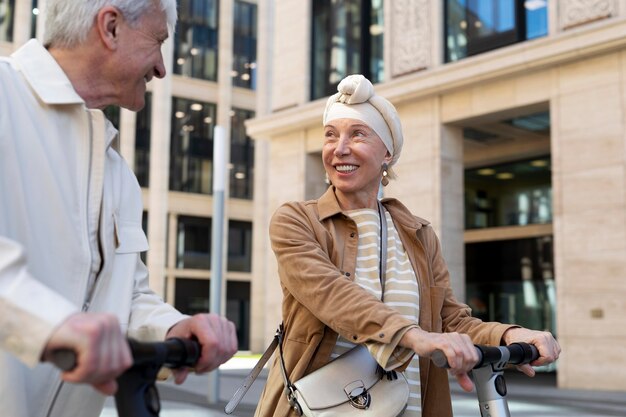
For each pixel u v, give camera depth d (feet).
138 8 5.38
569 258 44.78
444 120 52.29
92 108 5.50
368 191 7.85
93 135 5.34
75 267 5.13
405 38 55.52
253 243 116.47
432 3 54.03
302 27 63.52
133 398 3.69
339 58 61.16
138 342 3.70
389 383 6.94
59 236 5.06
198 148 114.11
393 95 54.13
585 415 30.63
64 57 5.37
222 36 117.19
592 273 43.73
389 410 6.79
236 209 115.96
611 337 42.60
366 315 6.15
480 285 63.52
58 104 5.19
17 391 4.67
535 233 59.52
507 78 48.91
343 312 6.32
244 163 117.50
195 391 41.78
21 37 104.58
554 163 46.09
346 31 60.85
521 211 61.46
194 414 30.25
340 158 7.64
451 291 8.05
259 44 120.67
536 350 6.40
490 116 50.93
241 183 116.98
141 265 5.93
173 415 29.89
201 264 113.39
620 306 42.45
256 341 112.78
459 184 53.42
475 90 50.67
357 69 59.52
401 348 5.95
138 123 110.22
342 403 6.79
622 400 36.88
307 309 7.07
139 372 3.75
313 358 7.07
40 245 4.97
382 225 7.75
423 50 54.24
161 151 110.11
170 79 111.96
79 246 5.16
